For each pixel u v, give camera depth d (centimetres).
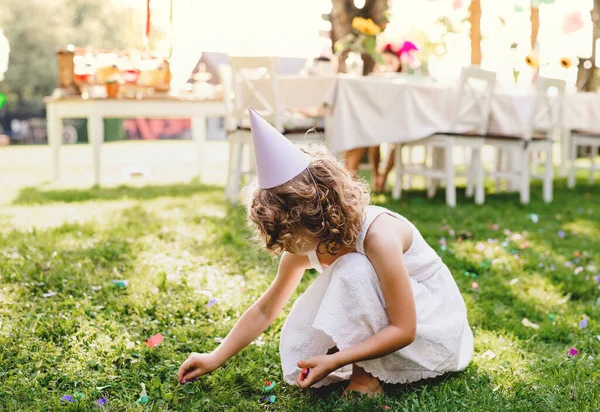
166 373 169
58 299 223
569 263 296
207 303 222
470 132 481
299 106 436
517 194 554
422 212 431
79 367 169
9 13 2512
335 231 142
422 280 165
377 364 156
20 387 156
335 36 617
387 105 445
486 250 316
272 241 143
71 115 618
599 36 809
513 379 168
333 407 152
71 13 2639
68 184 602
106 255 280
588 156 1022
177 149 1335
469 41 619
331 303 147
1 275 246
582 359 179
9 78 2491
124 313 214
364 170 725
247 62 428
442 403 150
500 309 229
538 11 595
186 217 390
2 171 785
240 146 454
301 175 140
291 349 157
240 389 162
